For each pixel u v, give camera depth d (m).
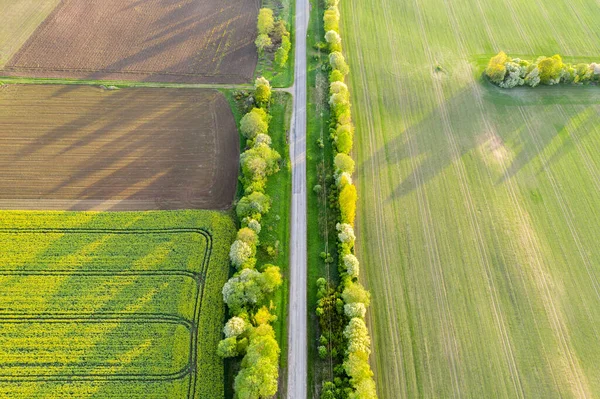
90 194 68.31
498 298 61.25
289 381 52.44
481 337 57.44
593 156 80.75
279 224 66.62
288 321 57.22
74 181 69.81
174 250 62.59
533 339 57.78
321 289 58.88
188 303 57.44
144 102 82.81
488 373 54.62
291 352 54.66
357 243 65.50
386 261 63.84
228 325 52.94
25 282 58.25
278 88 87.75
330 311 57.34
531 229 69.44
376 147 79.06
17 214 65.00
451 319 58.75
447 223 69.06
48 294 57.44
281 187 71.25
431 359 55.12
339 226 63.88
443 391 52.88
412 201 71.50
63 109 80.12
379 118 84.31
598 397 53.81
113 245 62.59
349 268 59.03
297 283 60.81
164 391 50.78
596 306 61.56
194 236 64.19
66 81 85.06
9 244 61.59
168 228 64.94
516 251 66.44
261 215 66.38
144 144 76.00
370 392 47.97
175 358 52.97
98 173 71.12
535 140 82.88
